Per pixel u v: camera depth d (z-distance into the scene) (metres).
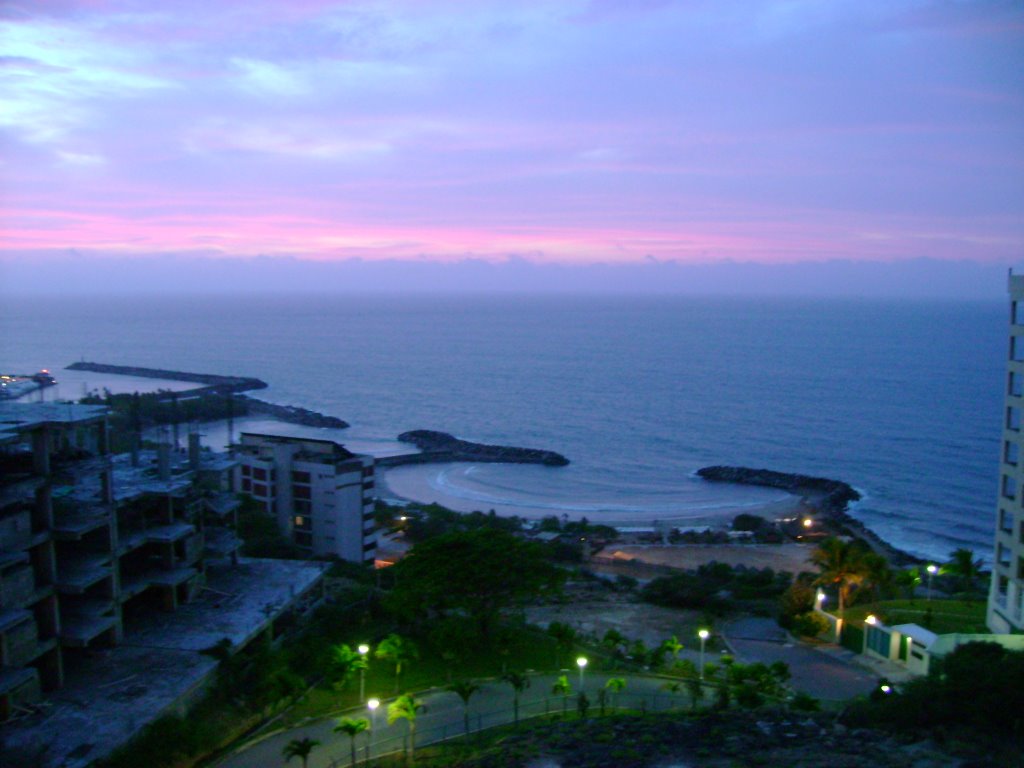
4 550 40.94
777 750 35.22
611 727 40.00
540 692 49.81
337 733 43.38
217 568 65.06
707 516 142.75
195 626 52.53
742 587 84.31
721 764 33.81
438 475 176.12
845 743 35.72
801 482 164.12
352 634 58.91
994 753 32.81
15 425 42.66
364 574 79.75
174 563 56.28
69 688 43.91
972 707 36.19
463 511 146.75
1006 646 50.53
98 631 46.03
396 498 154.88
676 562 108.25
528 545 60.28
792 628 66.81
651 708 46.75
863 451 195.50
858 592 69.94
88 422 46.81
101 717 40.62
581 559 107.56
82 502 49.56
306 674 51.31
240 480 96.12
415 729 43.81
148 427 185.75
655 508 149.62
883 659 58.88
